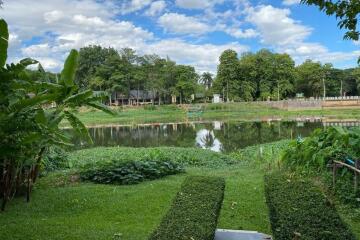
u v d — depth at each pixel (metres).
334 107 59.84
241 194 7.42
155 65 76.25
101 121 48.06
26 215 6.11
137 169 9.12
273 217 4.33
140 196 7.23
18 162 6.17
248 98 76.81
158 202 6.84
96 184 8.62
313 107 60.81
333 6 4.81
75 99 6.01
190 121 46.03
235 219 5.96
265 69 78.75
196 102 81.69
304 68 82.56
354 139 7.41
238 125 37.53
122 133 32.66
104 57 74.94
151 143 23.92
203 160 13.16
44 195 7.33
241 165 12.44
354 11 4.72
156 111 61.84
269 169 10.09
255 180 8.86
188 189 4.85
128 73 71.38
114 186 8.30
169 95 79.00
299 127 32.59
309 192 4.45
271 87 79.19
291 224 3.38
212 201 4.35
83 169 9.62
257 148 15.84
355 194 6.33
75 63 5.96
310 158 8.18
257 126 35.34
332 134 8.19
